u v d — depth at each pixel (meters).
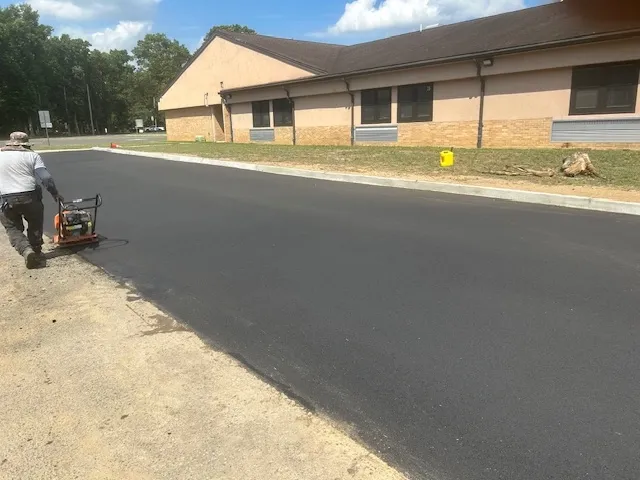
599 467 2.52
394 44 24.80
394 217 8.35
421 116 20.20
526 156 14.52
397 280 5.30
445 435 2.79
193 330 4.24
